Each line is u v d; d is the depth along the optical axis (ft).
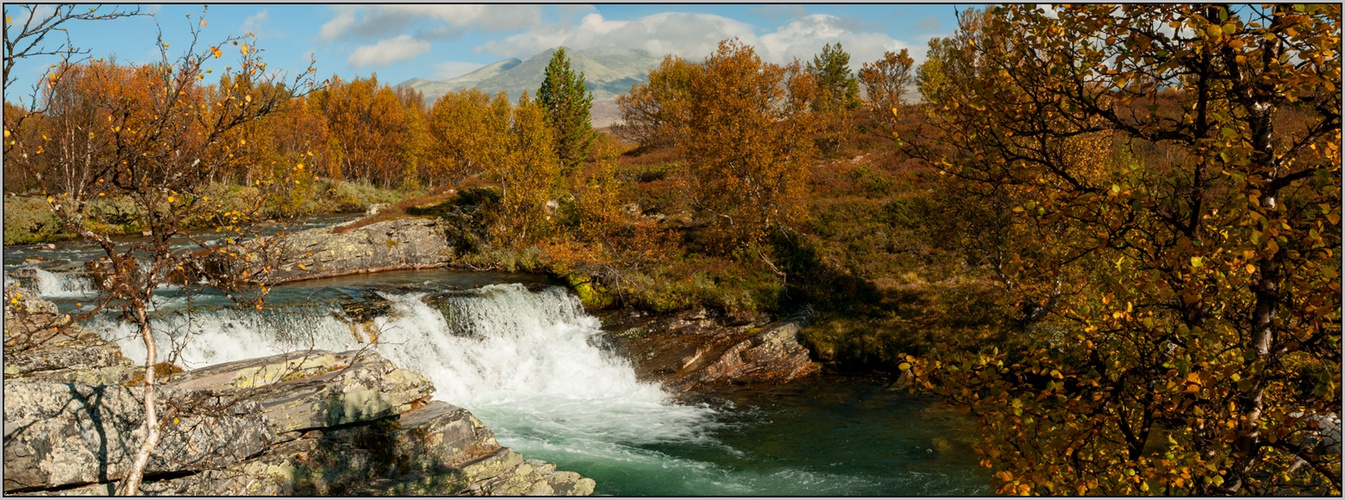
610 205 106.11
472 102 262.26
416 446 42.73
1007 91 24.77
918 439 59.52
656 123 198.80
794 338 80.94
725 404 68.69
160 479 34.17
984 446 26.03
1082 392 26.78
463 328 79.71
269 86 25.34
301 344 67.72
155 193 25.48
